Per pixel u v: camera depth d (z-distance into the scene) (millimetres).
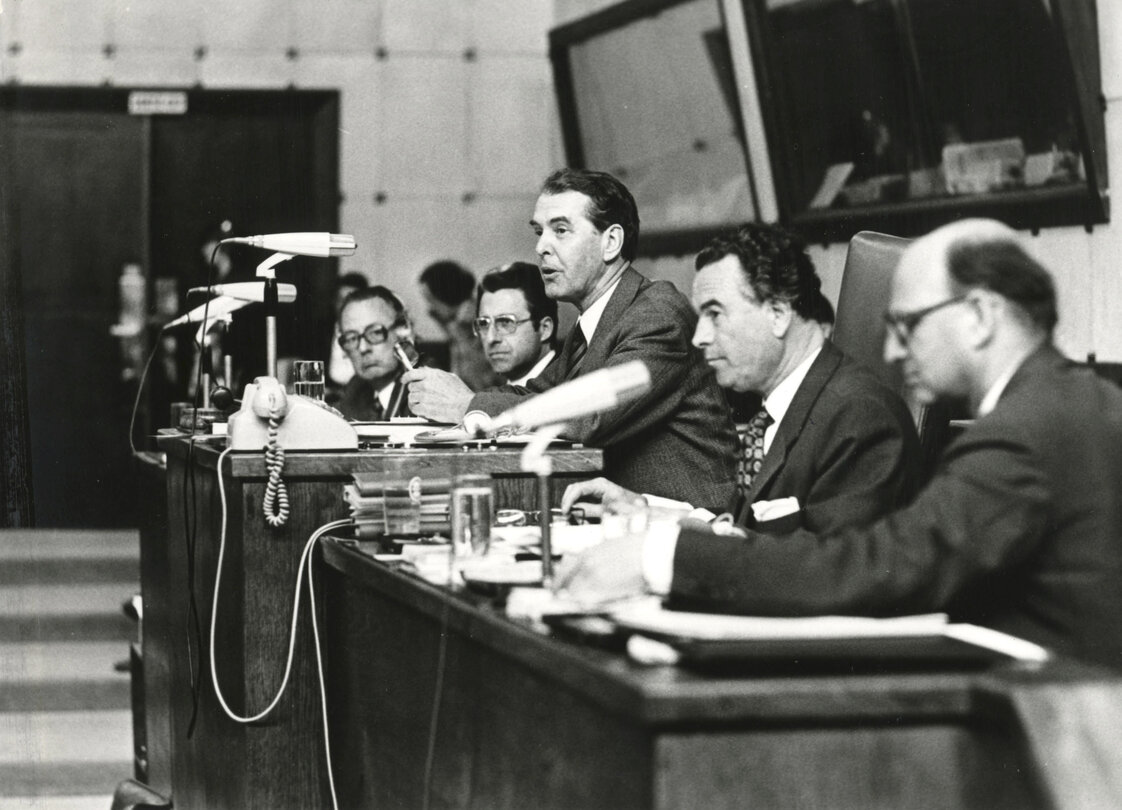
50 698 5117
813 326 2521
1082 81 3830
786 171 5406
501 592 2025
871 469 2408
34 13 7422
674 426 3318
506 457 2838
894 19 4488
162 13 7508
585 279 3439
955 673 1521
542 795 1743
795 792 1456
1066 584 1766
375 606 2443
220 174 7586
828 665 1523
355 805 2598
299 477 2736
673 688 1439
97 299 7566
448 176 7578
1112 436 1770
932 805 1474
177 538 3436
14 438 6473
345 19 7523
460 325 7199
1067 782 1392
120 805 3387
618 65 6797
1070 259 3975
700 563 1787
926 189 4539
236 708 2793
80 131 7504
